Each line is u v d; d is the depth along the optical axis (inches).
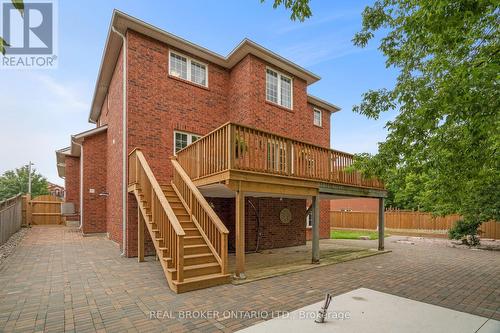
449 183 246.4
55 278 235.9
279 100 475.2
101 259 314.5
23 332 141.6
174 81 403.5
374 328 146.6
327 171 343.6
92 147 550.6
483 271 281.9
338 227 943.7
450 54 190.5
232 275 249.3
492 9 153.8
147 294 199.6
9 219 456.4
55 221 711.7
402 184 258.4
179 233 210.1
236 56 438.6
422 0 148.6
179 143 403.5
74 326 148.6
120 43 400.2
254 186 265.4
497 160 204.4
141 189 313.9
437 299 194.4
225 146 256.1
